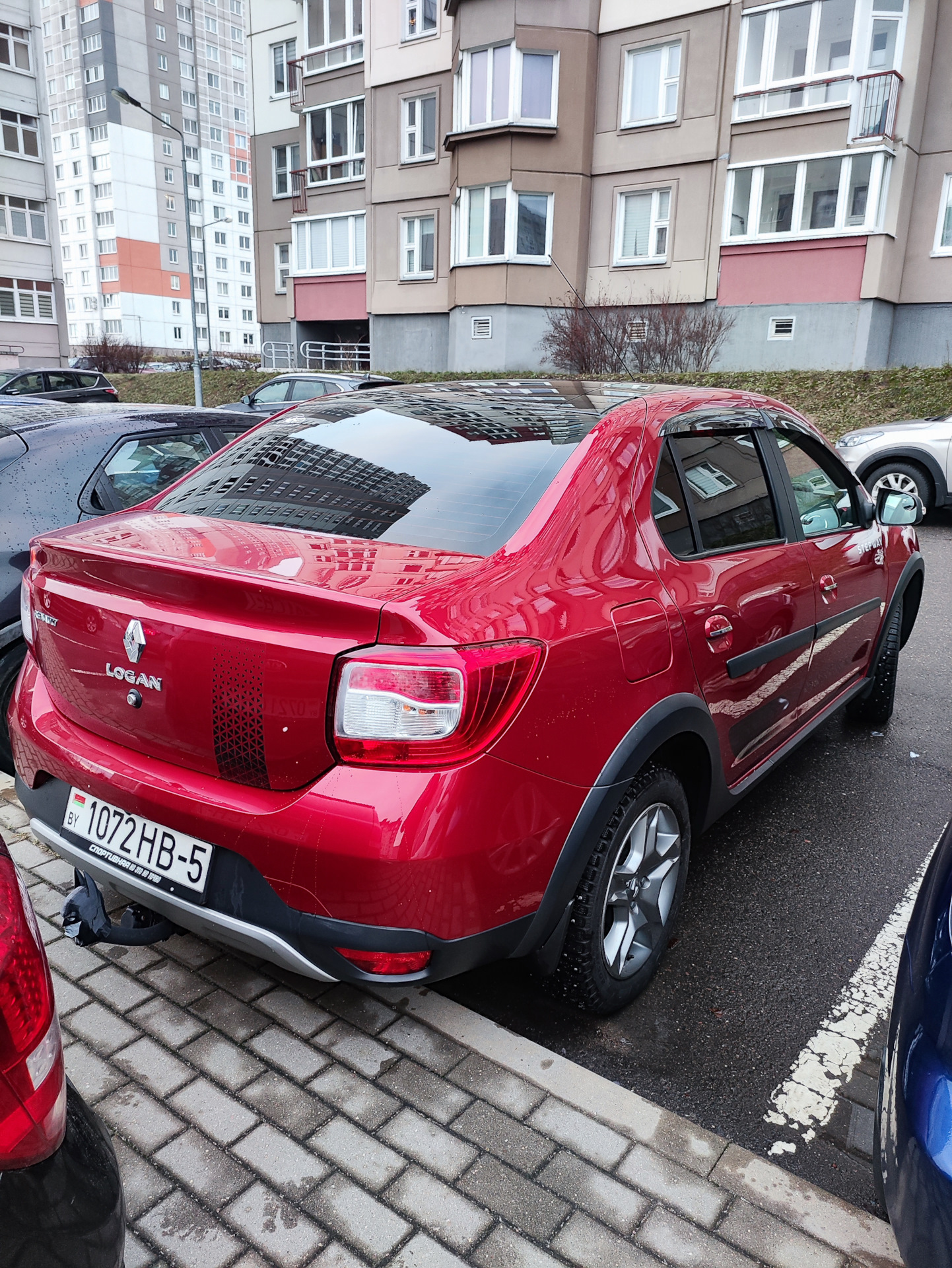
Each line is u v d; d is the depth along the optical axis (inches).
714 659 100.7
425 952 72.0
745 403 127.7
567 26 784.3
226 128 3417.8
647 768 92.7
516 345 857.5
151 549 83.2
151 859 80.4
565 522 87.0
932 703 199.3
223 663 74.4
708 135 757.3
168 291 3331.7
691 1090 88.0
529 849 76.4
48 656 90.9
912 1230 49.4
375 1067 86.7
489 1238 69.8
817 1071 91.0
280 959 75.5
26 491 142.0
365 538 85.7
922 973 57.1
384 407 114.5
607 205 822.5
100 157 3117.6
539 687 74.9
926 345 740.7
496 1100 82.9
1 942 45.1
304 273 1103.0
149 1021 92.1
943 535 406.6
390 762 69.2
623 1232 70.6
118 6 2989.7
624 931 93.7
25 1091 44.6
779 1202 73.5
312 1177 74.7
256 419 184.7
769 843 137.6
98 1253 46.3
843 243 715.4
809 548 129.7
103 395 770.2
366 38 954.7
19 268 1285.7
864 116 686.5
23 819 130.5
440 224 948.6
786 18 709.9
